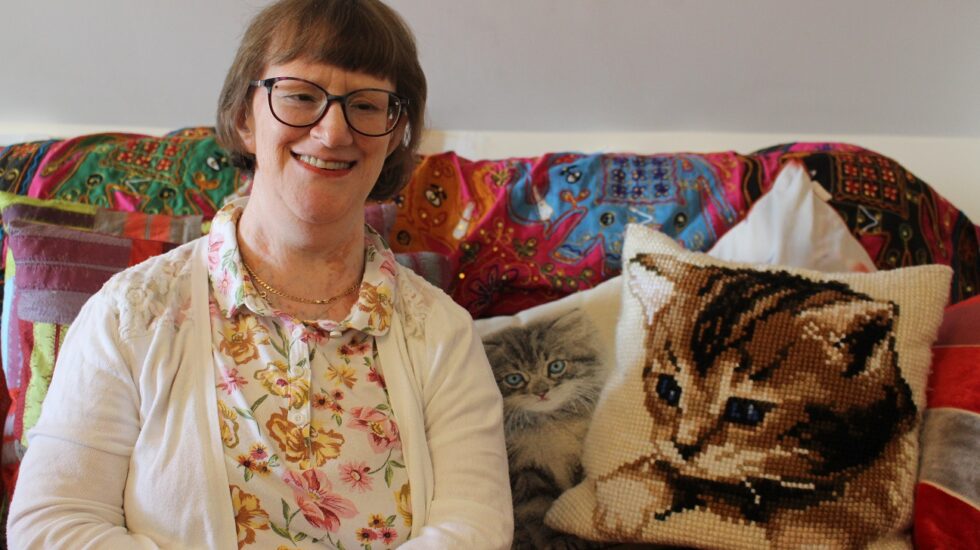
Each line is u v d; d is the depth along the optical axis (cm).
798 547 117
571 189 167
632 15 183
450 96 202
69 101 204
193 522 96
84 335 104
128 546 94
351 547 103
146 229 148
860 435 120
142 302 104
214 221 116
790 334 126
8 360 137
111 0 182
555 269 160
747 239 154
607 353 144
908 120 200
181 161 163
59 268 135
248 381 103
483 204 167
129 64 195
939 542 113
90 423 98
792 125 205
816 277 133
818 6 178
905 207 163
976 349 125
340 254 114
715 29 184
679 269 136
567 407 140
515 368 144
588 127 209
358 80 106
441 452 112
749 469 121
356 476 104
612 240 161
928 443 122
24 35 189
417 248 163
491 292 160
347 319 110
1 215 152
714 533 120
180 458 98
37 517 93
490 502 110
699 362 128
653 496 123
